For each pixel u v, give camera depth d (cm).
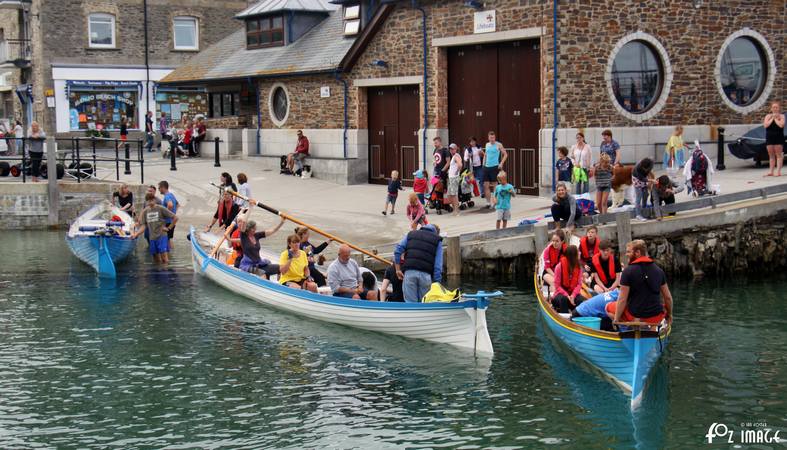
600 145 2286
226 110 3625
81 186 2509
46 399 1203
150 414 1154
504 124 2412
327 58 2923
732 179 2227
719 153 2392
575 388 1243
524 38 2314
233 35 3747
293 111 3100
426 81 2573
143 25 4369
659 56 2359
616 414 1151
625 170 2030
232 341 1450
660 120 2372
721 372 1305
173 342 1444
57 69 4184
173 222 2025
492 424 1120
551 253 1516
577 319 1316
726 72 2481
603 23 2266
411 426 1115
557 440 1073
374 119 2817
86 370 1312
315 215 2359
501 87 2409
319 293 1557
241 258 1802
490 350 1360
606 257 1475
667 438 1080
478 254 1883
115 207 2233
